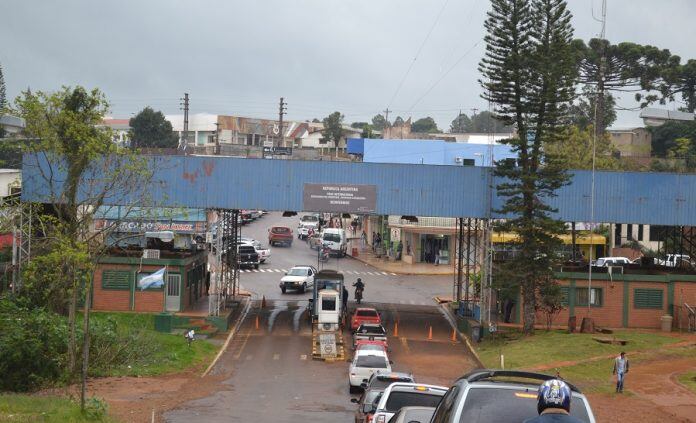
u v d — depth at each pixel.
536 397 7.43
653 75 95.88
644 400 29.97
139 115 126.56
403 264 79.88
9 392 29.59
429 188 48.16
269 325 49.44
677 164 86.94
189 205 47.78
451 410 7.61
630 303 48.28
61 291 35.78
